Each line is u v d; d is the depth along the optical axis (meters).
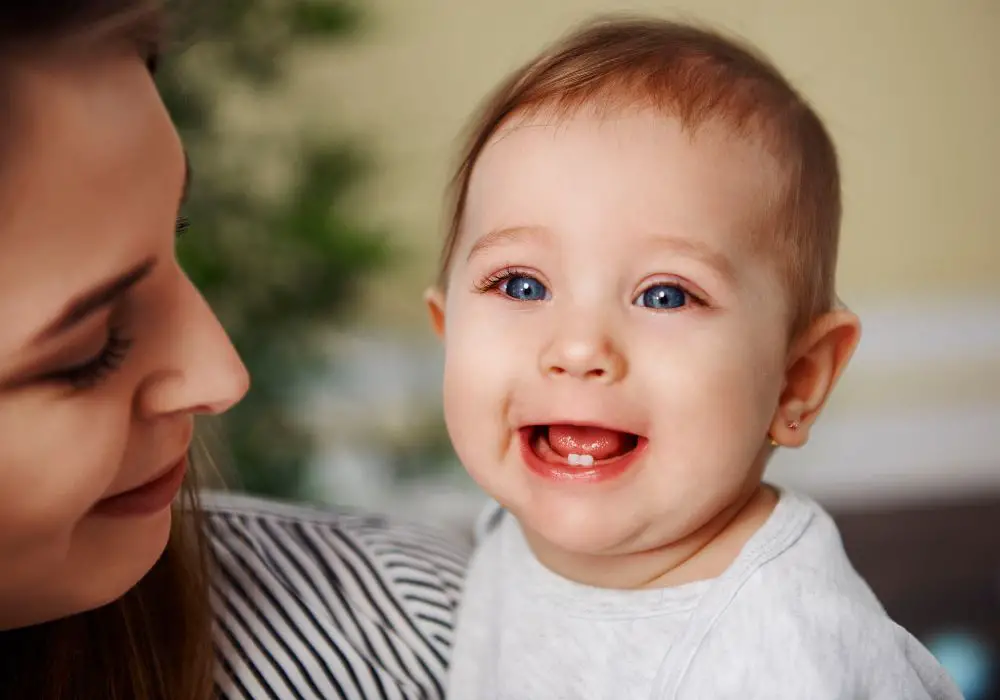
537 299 0.86
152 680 0.80
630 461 0.82
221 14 1.94
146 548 0.70
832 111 2.91
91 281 0.57
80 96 0.56
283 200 2.14
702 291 0.82
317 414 2.63
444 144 2.86
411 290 2.88
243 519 0.98
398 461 2.65
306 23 2.07
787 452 3.02
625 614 0.85
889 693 0.78
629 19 1.07
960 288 3.04
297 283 2.05
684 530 0.83
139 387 0.63
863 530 2.71
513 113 0.89
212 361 0.66
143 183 0.59
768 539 0.83
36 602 0.65
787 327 0.88
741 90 0.87
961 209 2.99
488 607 0.96
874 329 3.04
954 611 2.33
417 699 0.89
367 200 2.77
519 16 2.82
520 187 0.85
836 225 0.96
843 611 0.79
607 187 0.82
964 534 2.68
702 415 0.81
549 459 0.86
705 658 0.79
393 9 2.81
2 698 0.76
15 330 0.55
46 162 0.54
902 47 2.88
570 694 0.85
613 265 0.82
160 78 1.86
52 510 0.60
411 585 0.98
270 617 0.88
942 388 3.06
